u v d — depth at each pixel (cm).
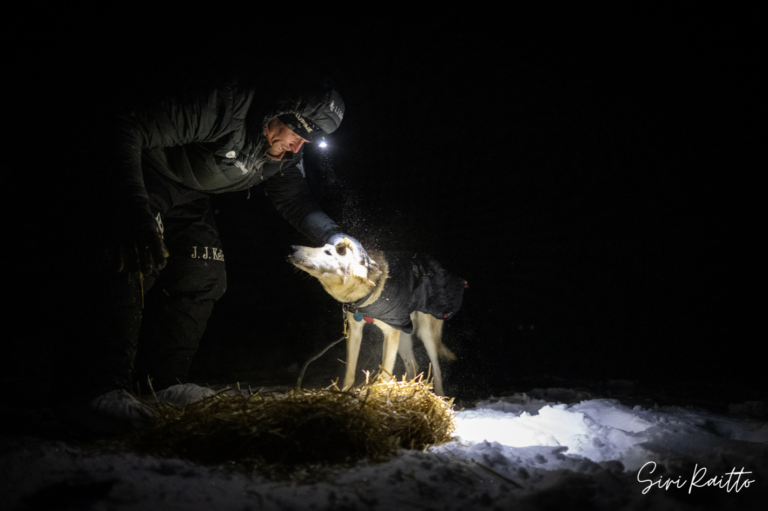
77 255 232
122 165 238
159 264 229
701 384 534
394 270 403
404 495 165
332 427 206
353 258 375
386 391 263
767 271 801
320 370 562
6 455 184
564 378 583
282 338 773
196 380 494
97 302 232
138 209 230
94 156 237
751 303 809
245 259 843
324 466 189
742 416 326
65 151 241
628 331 817
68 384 227
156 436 208
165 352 301
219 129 280
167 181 299
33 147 297
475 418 296
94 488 157
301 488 168
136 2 406
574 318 856
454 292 449
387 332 417
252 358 641
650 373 615
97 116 246
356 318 398
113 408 216
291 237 856
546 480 176
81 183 234
